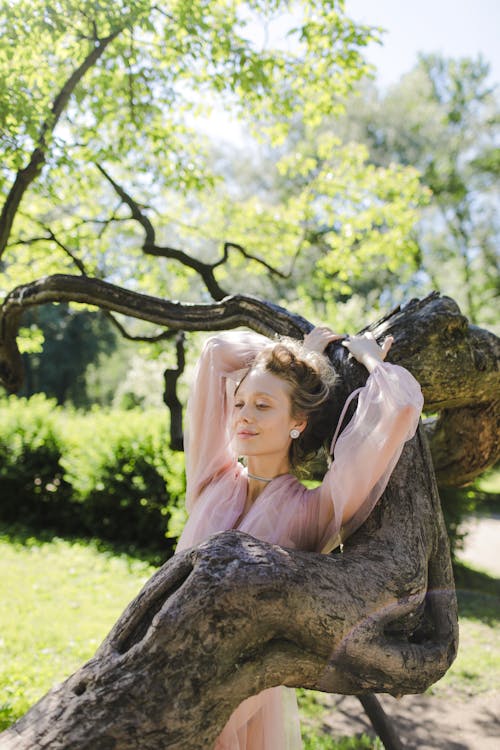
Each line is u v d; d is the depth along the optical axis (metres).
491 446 2.99
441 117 22.42
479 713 2.42
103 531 9.65
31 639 5.48
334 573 1.57
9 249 5.80
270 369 1.96
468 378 2.44
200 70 5.30
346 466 1.75
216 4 5.09
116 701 1.31
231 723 1.75
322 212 6.82
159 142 5.70
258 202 6.89
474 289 21.38
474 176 21.91
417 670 1.65
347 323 9.89
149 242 5.16
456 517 7.20
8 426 10.60
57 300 3.41
